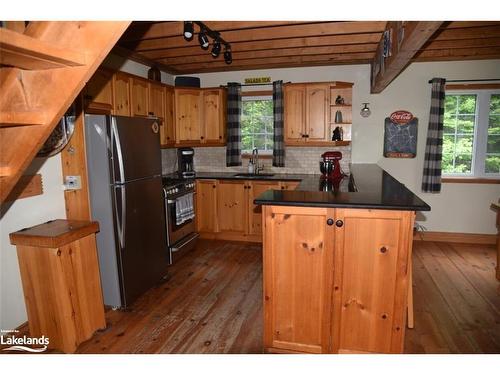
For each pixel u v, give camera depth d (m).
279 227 2.16
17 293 2.54
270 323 2.26
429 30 1.99
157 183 3.41
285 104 4.71
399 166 4.69
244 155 5.13
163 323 2.73
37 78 1.47
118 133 2.86
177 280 3.55
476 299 3.03
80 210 2.93
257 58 4.19
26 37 1.20
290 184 4.40
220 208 4.79
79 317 2.42
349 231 2.06
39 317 2.38
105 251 2.93
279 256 2.19
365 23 3.13
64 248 2.31
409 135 4.60
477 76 4.37
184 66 4.74
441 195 4.62
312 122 4.64
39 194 2.68
